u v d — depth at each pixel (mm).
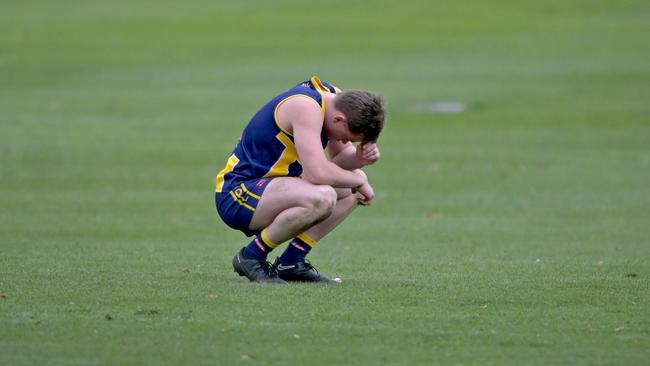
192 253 32625
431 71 96750
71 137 67062
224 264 29453
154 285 24500
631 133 69500
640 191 50625
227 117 76062
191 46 112562
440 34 118688
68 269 27297
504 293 24125
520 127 72375
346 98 23844
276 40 115688
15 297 22766
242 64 101875
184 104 81625
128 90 88312
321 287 24453
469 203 47688
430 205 47219
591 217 43719
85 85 91000
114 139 66625
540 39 114125
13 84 91375
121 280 25266
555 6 136125
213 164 58812
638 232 39781
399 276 27141
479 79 92375
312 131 23672
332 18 130500
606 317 21672
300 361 18172
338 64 101125
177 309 21734
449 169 57531
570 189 51406
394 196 49719
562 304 22969
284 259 25484
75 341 19141
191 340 19328
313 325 20578
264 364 17969
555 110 78312
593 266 29734
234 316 21188
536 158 61156
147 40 116250
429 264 30125
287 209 24016
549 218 43562
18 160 58719
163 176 54844
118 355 18328
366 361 18250
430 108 79625
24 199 47250
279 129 24109
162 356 18312
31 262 28703
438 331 20312
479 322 21062
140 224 41094
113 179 53625
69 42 114938
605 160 60344
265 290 23828
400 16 131000
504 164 59125
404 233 39406
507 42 112625
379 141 67250
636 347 19297
